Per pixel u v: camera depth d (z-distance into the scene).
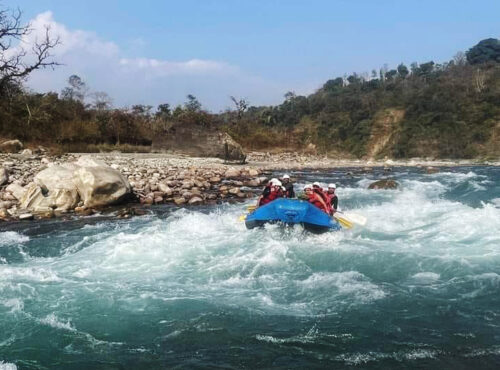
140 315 7.09
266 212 11.72
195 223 12.69
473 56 106.44
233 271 8.93
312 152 59.66
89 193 15.16
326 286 8.16
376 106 82.44
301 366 5.67
